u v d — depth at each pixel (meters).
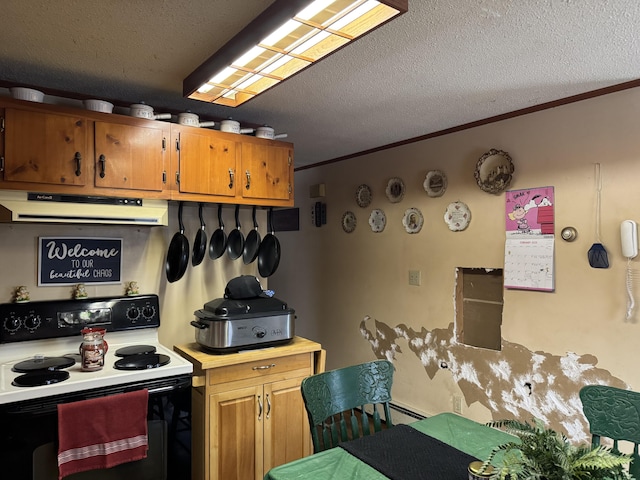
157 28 1.58
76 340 2.29
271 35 1.44
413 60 1.84
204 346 2.36
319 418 1.60
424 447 1.45
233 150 2.49
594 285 2.24
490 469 1.11
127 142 2.16
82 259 2.38
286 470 1.30
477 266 2.79
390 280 3.41
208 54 1.79
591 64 1.89
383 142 3.34
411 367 3.23
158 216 2.26
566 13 1.47
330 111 2.54
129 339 2.44
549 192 2.42
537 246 2.47
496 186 2.66
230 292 2.50
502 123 2.64
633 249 2.07
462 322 2.93
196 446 2.24
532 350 2.49
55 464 1.74
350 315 3.78
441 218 3.01
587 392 1.52
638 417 1.41
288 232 4.57
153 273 2.60
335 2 1.22
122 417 1.84
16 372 1.93
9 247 2.20
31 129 1.94
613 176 2.17
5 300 2.18
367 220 3.61
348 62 1.86
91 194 2.07
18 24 1.54
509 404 2.60
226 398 2.24
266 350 2.39
